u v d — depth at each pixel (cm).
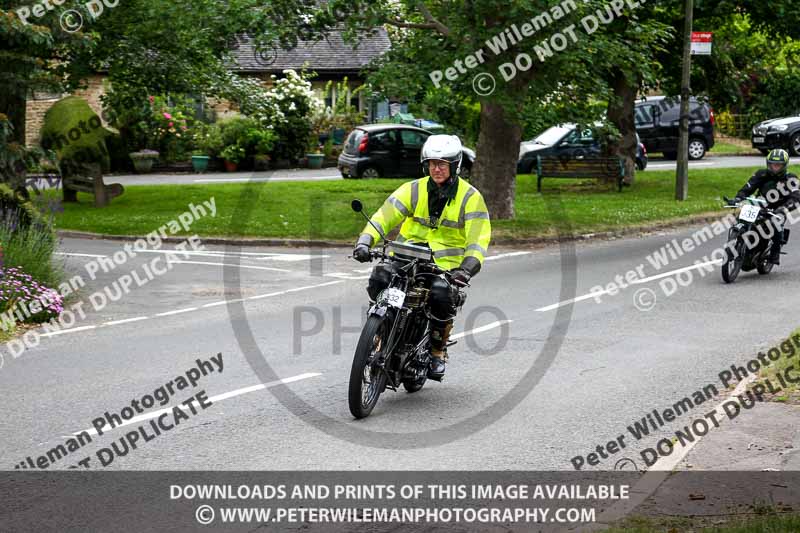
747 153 4244
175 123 3731
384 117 4009
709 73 2975
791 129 3912
